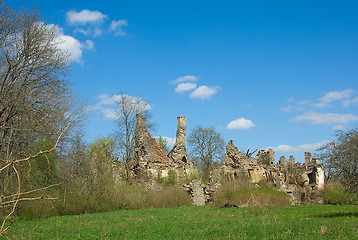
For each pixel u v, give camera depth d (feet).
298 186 169.78
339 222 65.77
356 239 45.70
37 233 61.93
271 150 193.88
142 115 174.19
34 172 85.81
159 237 55.26
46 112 71.56
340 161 76.07
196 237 53.93
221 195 129.80
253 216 86.58
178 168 176.86
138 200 120.37
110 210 112.47
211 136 246.06
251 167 171.01
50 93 76.69
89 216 92.99
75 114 73.72
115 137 160.86
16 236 57.57
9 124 64.49
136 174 166.40
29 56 80.33
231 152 175.83
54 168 99.86
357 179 74.49
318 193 151.64
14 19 80.64
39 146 77.46
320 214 91.30
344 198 136.46
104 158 124.77
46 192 91.20
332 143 79.77
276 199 124.98
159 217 86.02
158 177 162.91
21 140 64.59
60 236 58.59
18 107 67.62
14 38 80.07
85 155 117.19
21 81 76.38
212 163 242.37
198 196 143.23
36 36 81.10
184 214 93.81
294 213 96.58
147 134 174.09
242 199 122.52
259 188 135.64
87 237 57.36
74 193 105.91
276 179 173.88
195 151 243.60
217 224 69.46
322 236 48.21
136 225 70.18
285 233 51.83
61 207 99.76
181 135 187.01
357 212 94.12
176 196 131.34
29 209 88.99
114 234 59.93
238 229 59.36
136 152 170.91
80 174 111.86
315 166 204.54
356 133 76.28
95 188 112.06
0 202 18.06
